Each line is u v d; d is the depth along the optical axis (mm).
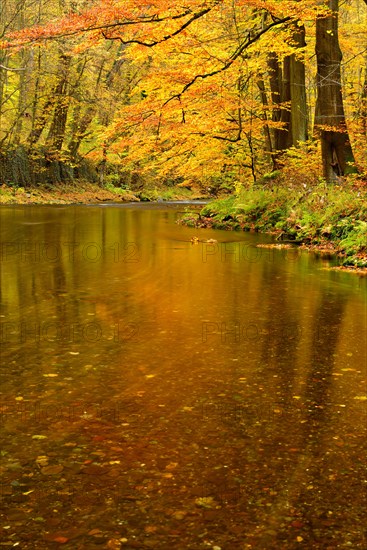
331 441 3623
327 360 5328
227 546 2594
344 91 24109
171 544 2600
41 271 10156
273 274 10242
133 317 6895
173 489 3037
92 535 2652
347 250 12320
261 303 7812
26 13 35125
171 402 4234
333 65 17203
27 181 36344
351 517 2812
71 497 2949
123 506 2877
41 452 3424
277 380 4762
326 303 7855
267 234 16984
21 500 2916
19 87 35750
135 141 19406
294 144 22094
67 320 6688
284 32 19188
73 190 38938
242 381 4723
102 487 3047
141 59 17234
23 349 5535
